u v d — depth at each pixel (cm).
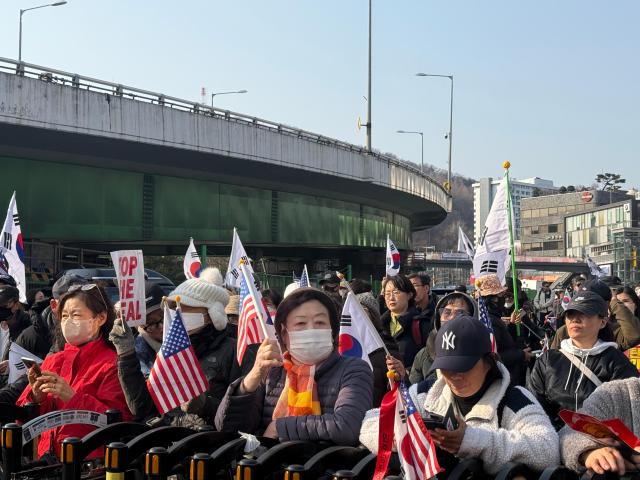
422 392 440
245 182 3591
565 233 16175
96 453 472
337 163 3712
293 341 457
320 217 4206
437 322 757
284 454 388
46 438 502
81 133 2558
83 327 534
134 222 3091
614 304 843
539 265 12056
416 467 363
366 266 5612
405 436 367
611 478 382
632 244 7369
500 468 380
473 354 394
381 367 657
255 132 3212
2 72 2358
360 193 4388
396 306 866
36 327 859
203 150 2972
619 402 428
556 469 369
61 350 583
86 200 2920
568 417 380
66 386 496
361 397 447
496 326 767
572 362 557
